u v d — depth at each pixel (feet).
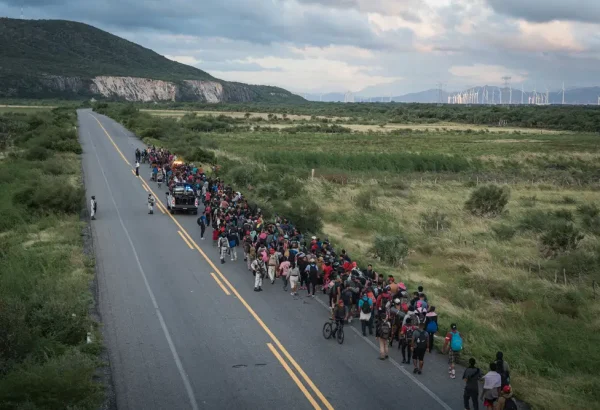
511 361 62.69
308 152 284.61
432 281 96.63
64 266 90.94
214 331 67.82
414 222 144.56
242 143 347.97
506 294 92.17
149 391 52.47
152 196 148.05
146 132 299.99
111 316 71.61
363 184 208.13
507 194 176.14
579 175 236.63
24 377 46.16
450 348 57.47
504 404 45.75
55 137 241.55
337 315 65.41
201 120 474.08
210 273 92.12
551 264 105.50
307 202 143.13
